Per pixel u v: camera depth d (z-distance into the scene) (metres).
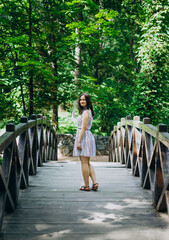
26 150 4.45
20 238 2.57
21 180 4.22
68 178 5.09
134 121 5.40
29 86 8.80
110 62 12.35
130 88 13.38
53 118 13.12
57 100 9.86
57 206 3.48
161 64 12.37
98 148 14.12
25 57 8.81
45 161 7.54
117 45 17.58
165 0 11.66
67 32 11.98
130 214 3.23
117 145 8.39
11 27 8.63
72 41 9.84
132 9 14.37
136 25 14.77
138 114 13.24
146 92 12.56
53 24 9.73
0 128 8.40
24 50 7.86
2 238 2.57
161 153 3.29
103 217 3.12
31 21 8.93
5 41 7.75
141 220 3.04
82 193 4.07
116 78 15.60
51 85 9.39
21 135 4.36
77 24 9.43
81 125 4.33
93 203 3.61
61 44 10.84
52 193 4.05
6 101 8.93
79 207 3.45
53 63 11.58
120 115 15.18
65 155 13.62
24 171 4.45
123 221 3.01
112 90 11.79
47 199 3.76
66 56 10.64
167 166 3.19
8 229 2.77
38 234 2.66
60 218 3.08
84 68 11.93
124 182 4.81
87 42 9.84
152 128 3.85
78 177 5.18
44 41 9.72
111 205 3.54
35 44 10.45
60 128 14.66
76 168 6.23
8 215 3.16
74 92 10.27
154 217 3.14
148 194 4.05
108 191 4.20
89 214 3.21
